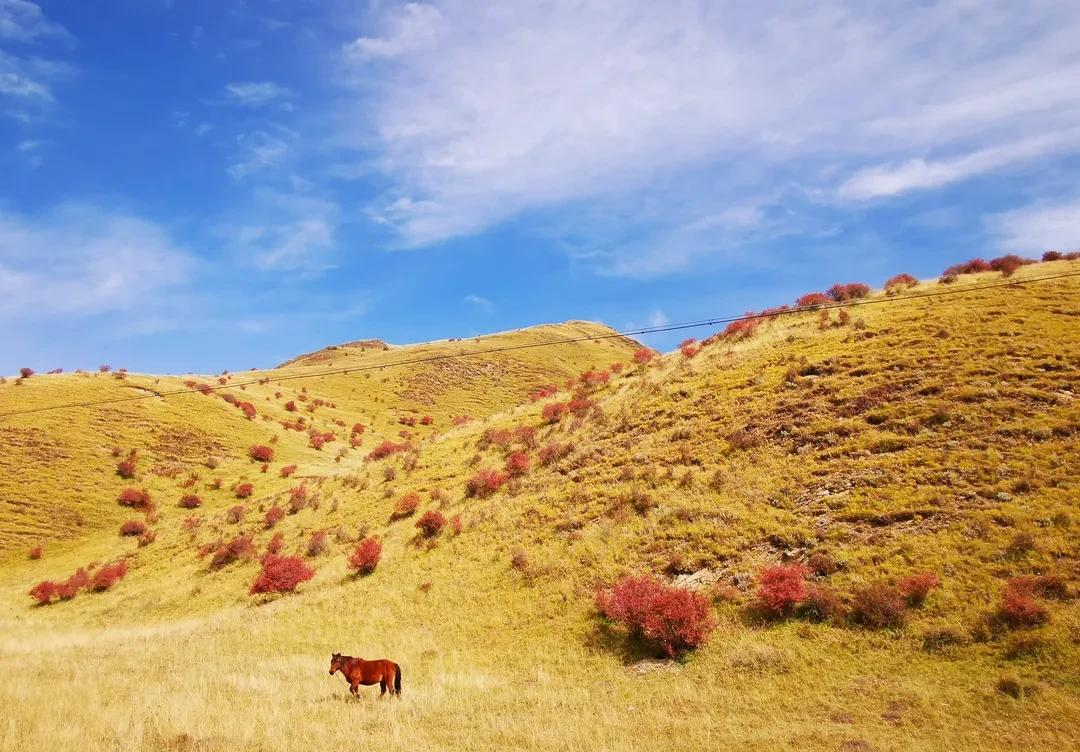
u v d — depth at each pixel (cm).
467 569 2427
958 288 3341
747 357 3369
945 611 1356
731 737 1029
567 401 4247
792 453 2283
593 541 2242
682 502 2241
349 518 3522
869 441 2133
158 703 1244
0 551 4022
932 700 1098
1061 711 997
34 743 955
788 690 1237
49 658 1886
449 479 3581
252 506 4381
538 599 2034
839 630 1412
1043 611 1243
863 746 953
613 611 1706
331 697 1394
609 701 1309
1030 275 3278
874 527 1736
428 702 1341
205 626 2420
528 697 1361
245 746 1009
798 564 1700
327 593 2558
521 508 2769
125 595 3238
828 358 2884
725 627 1557
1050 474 1698
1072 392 2055
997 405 2088
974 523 1598
